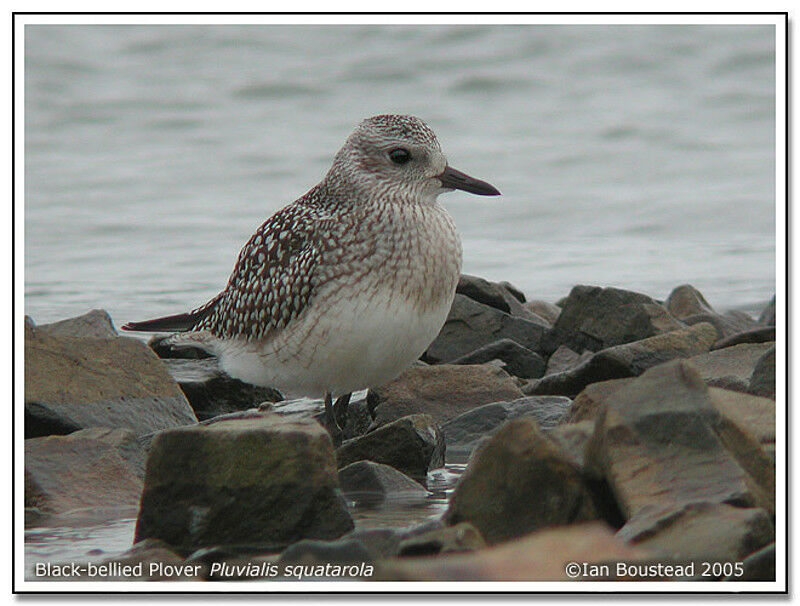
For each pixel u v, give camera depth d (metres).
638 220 26.25
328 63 38.25
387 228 11.30
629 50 38.47
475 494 8.79
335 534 9.16
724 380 11.70
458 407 13.39
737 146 31.42
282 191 28.48
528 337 16.16
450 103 35.41
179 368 14.58
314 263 11.34
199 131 33.09
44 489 10.52
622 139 32.16
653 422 8.59
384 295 11.25
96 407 12.38
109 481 10.77
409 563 7.87
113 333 15.83
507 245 24.62
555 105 35.09
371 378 11.74
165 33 39.97
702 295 18.92
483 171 29.64
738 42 38.66
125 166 30.22
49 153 31.36
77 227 25.20
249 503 9.16
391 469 10.84
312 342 11.44
